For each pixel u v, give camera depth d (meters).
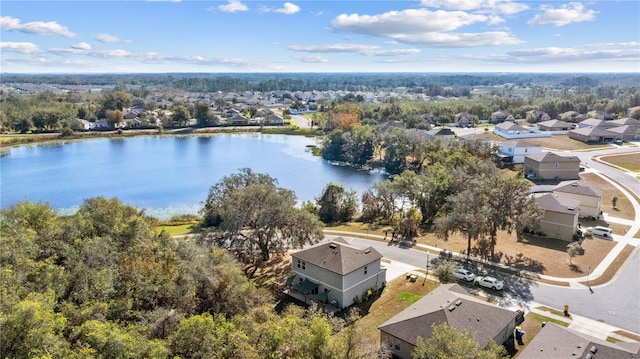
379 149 118.69
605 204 69.25
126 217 42.34
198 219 72.50
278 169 109.94
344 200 74.50
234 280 33.28
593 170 89.88
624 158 98.50
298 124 188.62
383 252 53.78
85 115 188.12
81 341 21.88
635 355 26.44
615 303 39.00
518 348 32.72
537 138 126.38
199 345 23.69
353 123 148.88
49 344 19.91
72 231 35.50
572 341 28.33
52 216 42.12
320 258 42.47
